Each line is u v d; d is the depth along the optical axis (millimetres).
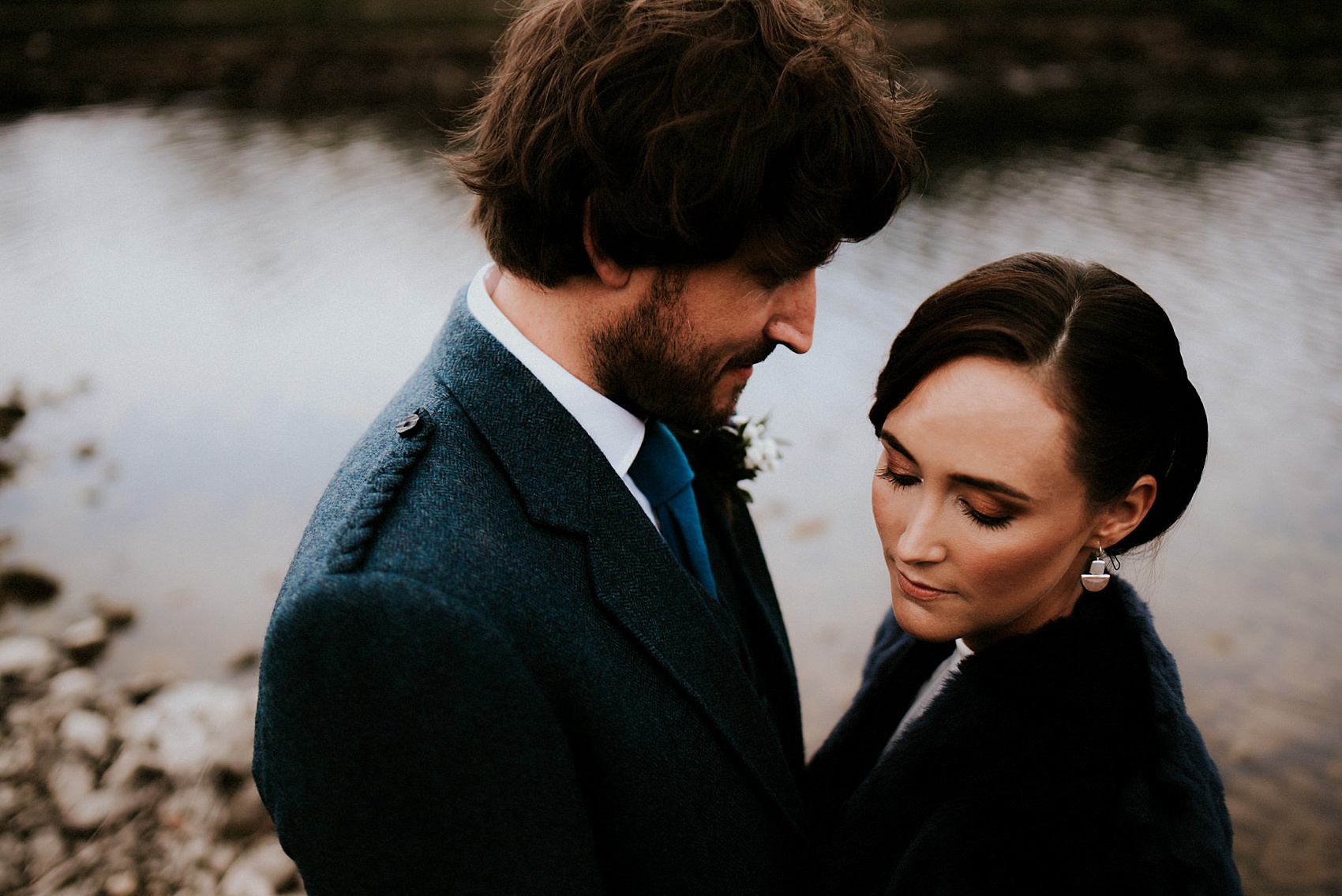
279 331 9523
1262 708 4250
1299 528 5688
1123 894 885
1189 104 22359
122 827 3293
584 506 1052
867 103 1017
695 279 1020
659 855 1045
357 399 7961
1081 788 938
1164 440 1021
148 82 25203
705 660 1126
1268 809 3697
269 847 3205
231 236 12625
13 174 16312
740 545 1538
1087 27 28484
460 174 1082
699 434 1432
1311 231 11594
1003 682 1037
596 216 985
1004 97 23984
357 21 29906
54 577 5449
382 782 871
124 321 9930
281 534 5973
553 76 976
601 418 1119
